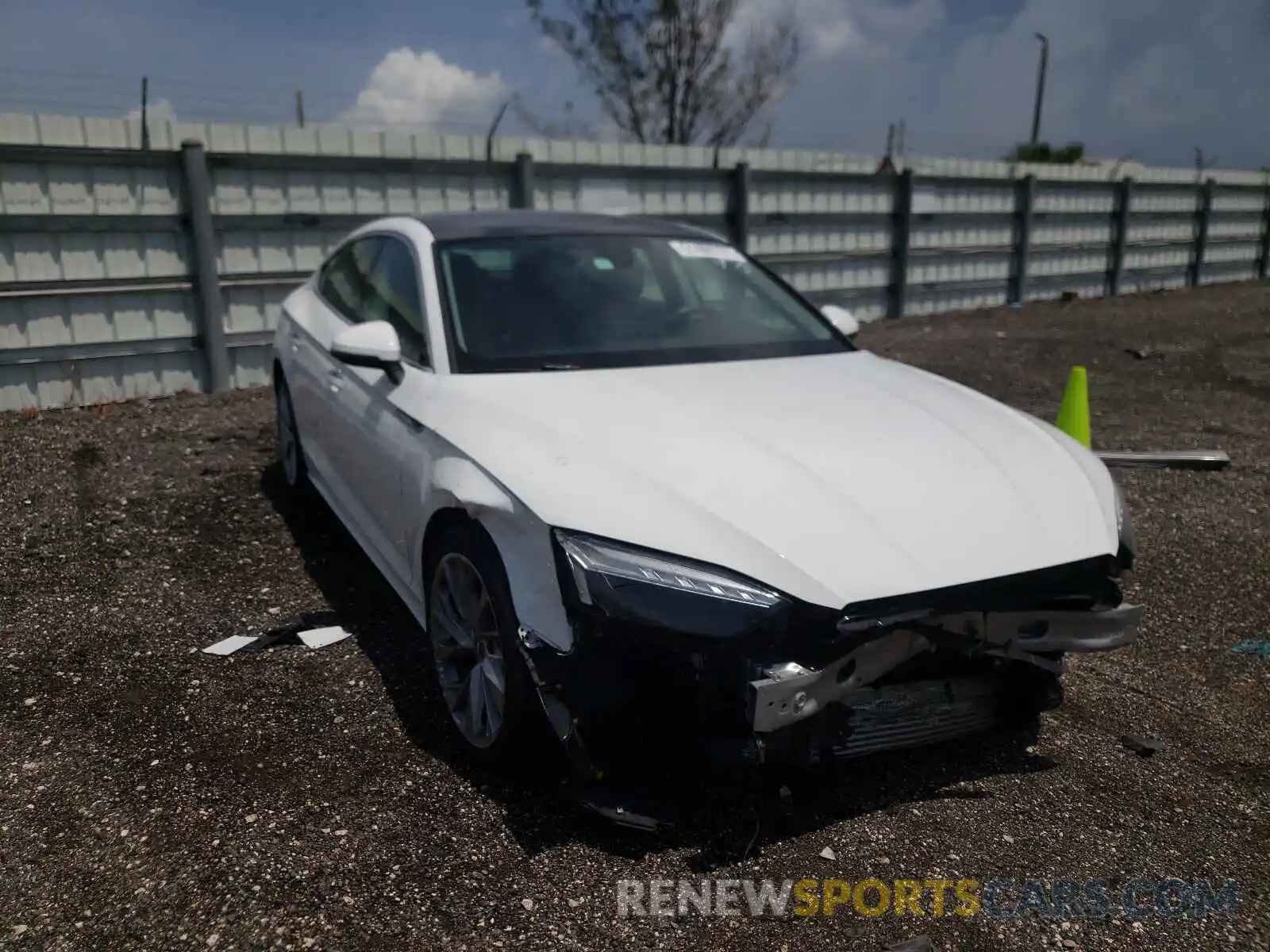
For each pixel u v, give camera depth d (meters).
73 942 2.44
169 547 5.05
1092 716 3.63
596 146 11.46
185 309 8.88
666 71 24.48
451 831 2.86
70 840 2.80
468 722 3.21
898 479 2.99
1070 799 3.11
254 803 2.97
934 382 4.03
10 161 7.89
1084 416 6.66
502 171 10.59
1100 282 18.41
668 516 2.71
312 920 2.51
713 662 2.60
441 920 2.52
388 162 9.80
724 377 3.67
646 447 3.00
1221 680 3.95
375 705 3.55
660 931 2.51
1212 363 11.45
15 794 3.01
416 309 3.95
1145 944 2.52
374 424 3.88
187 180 8.62
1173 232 19.47
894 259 14.84
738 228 12.82
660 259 4.42
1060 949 2.49
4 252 7.96
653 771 2.88
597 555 2.65
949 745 3.39
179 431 7.35
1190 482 6.69
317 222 9.51
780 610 2.57
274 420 7.77
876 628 2.65
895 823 2.96
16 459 6.48
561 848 2.79
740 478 2.88
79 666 3.83
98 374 8.54
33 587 4.55
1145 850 2.88
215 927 2.49
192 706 3.53
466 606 3.23
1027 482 3.14
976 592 2.79
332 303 4.95
